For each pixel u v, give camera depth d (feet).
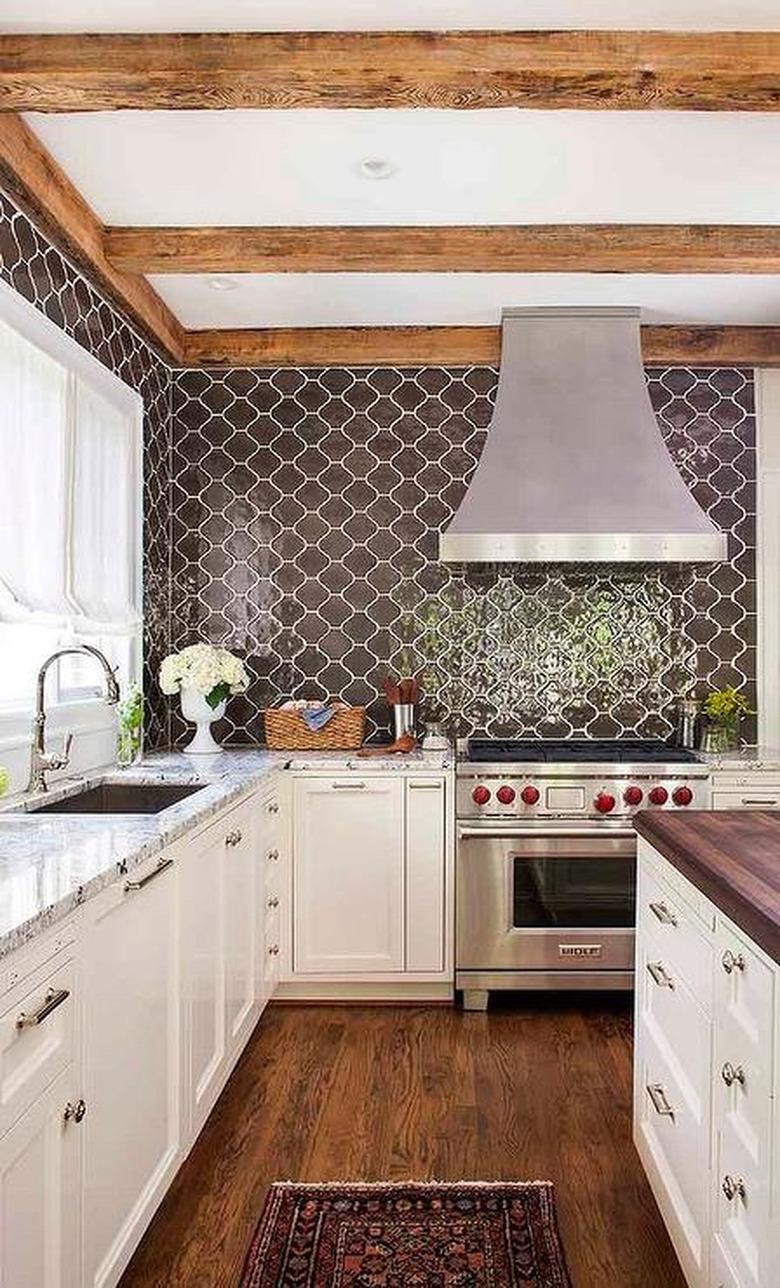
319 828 12.98
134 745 12.39
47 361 10.09
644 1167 8.27
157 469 14.25
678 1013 7.14
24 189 8.95
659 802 12.91
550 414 13.37
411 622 14.89
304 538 14.94
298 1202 8.33
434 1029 12.31
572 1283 7.32
